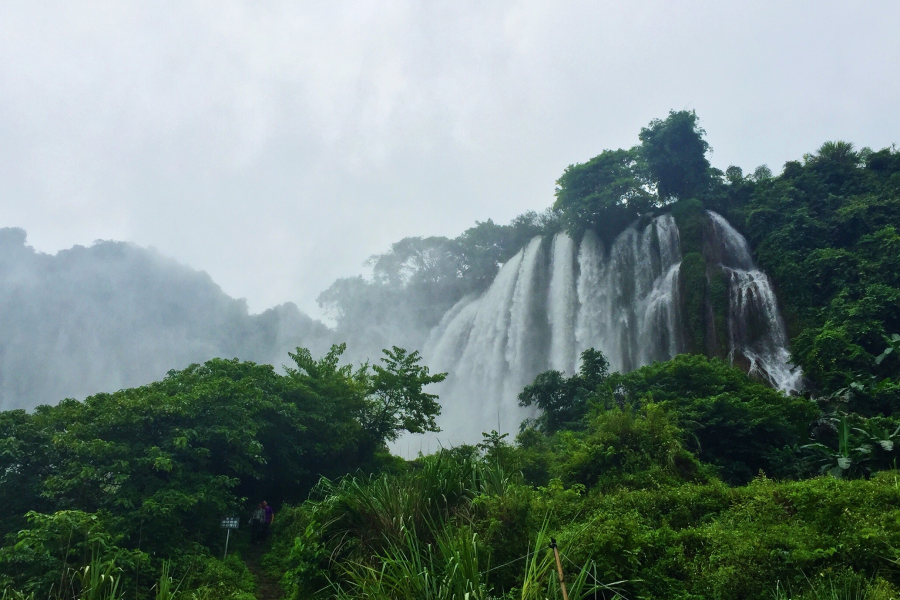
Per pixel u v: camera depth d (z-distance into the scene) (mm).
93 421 15812
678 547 8984
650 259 53219
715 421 21344
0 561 10523
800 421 23172
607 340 53156
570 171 61438
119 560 11242
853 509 8977
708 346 44094
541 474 18141
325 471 23484
